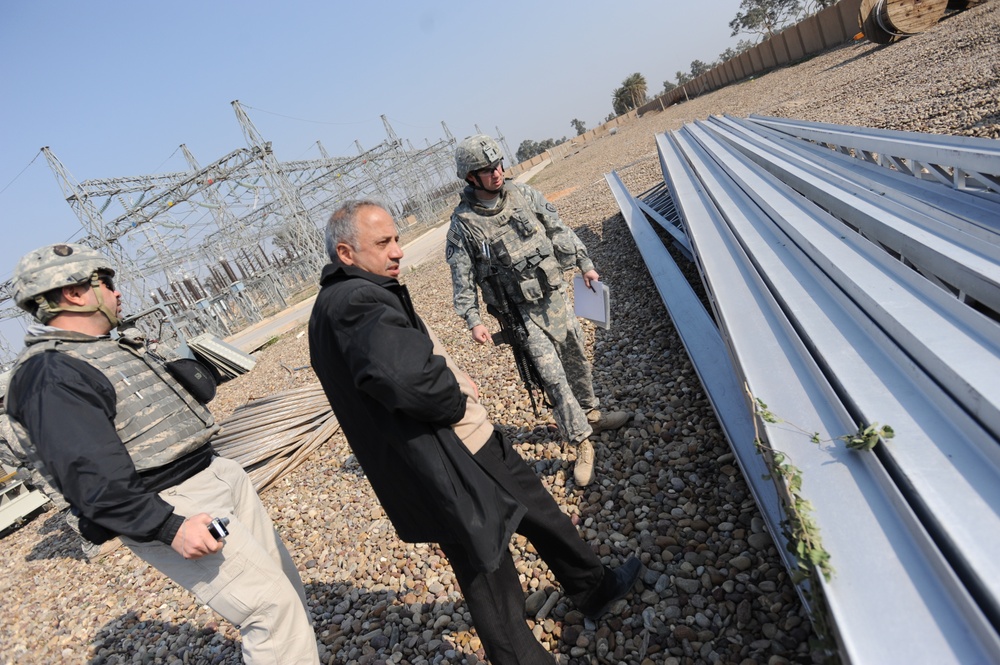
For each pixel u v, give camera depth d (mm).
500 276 2760
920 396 1340
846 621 978
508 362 5027
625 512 2557
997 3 11906
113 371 1770
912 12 13562
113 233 21203
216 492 1947
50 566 5121
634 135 29219
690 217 4160
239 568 1797
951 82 7691
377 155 31109
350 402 1629
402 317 1493
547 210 2855
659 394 3346
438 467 1528
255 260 29016
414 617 2549
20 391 1611
